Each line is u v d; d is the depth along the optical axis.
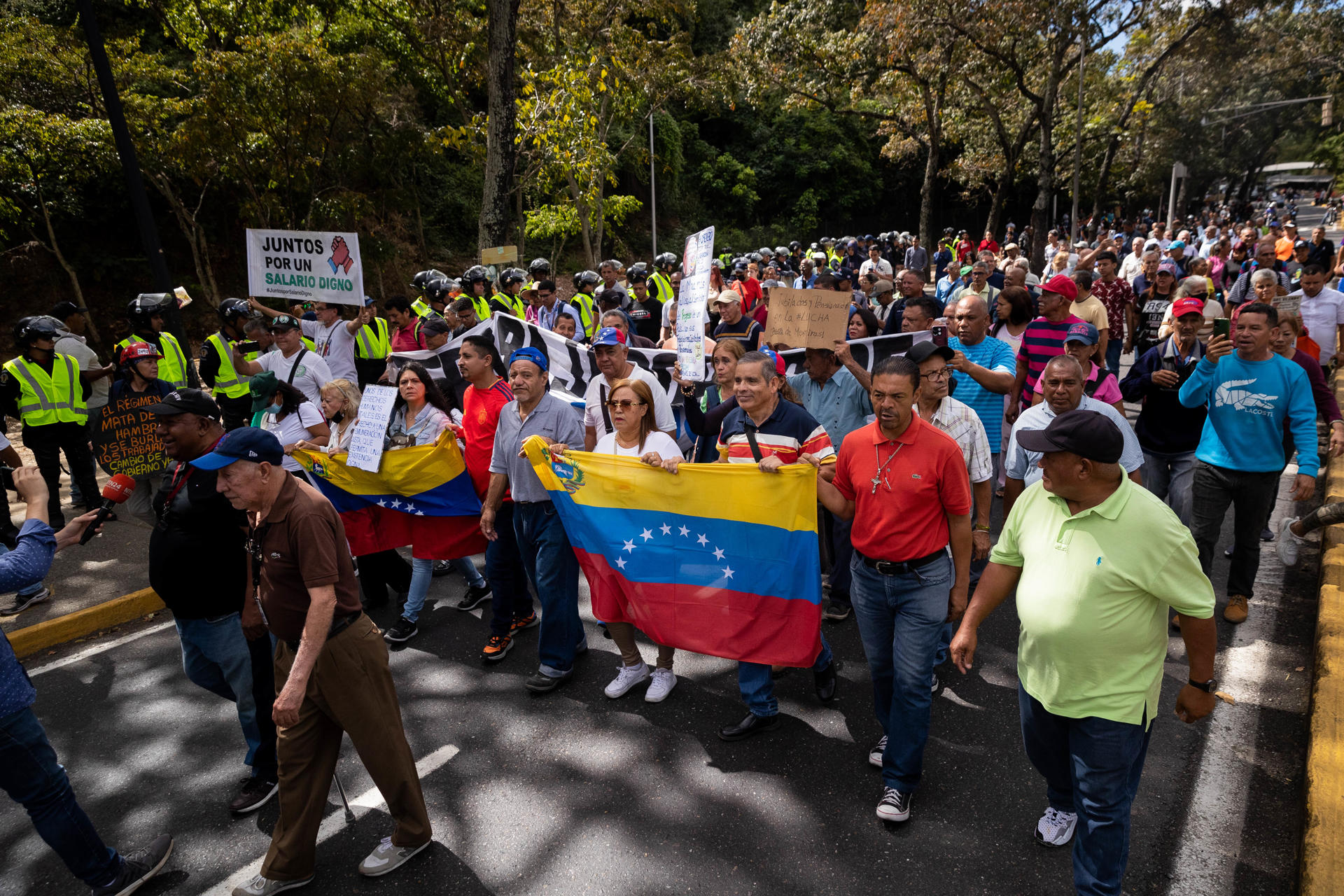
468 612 5.62
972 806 3.48
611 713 4.31
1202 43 25.19
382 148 19.05
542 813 3.54
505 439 4.53
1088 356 5.12
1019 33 21.64
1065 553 2.61
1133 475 4.23
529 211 21.20
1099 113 33.28
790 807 3.51
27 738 2.87
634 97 21.36
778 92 42.12
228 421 7.91
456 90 17.19
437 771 3.85
